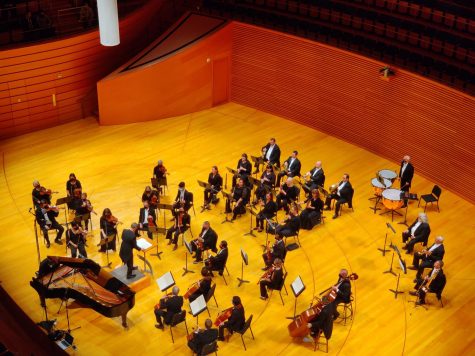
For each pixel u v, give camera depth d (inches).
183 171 741.9
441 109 703.7
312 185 680.4
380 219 669.9
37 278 530.6
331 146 806.5
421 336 525.7
